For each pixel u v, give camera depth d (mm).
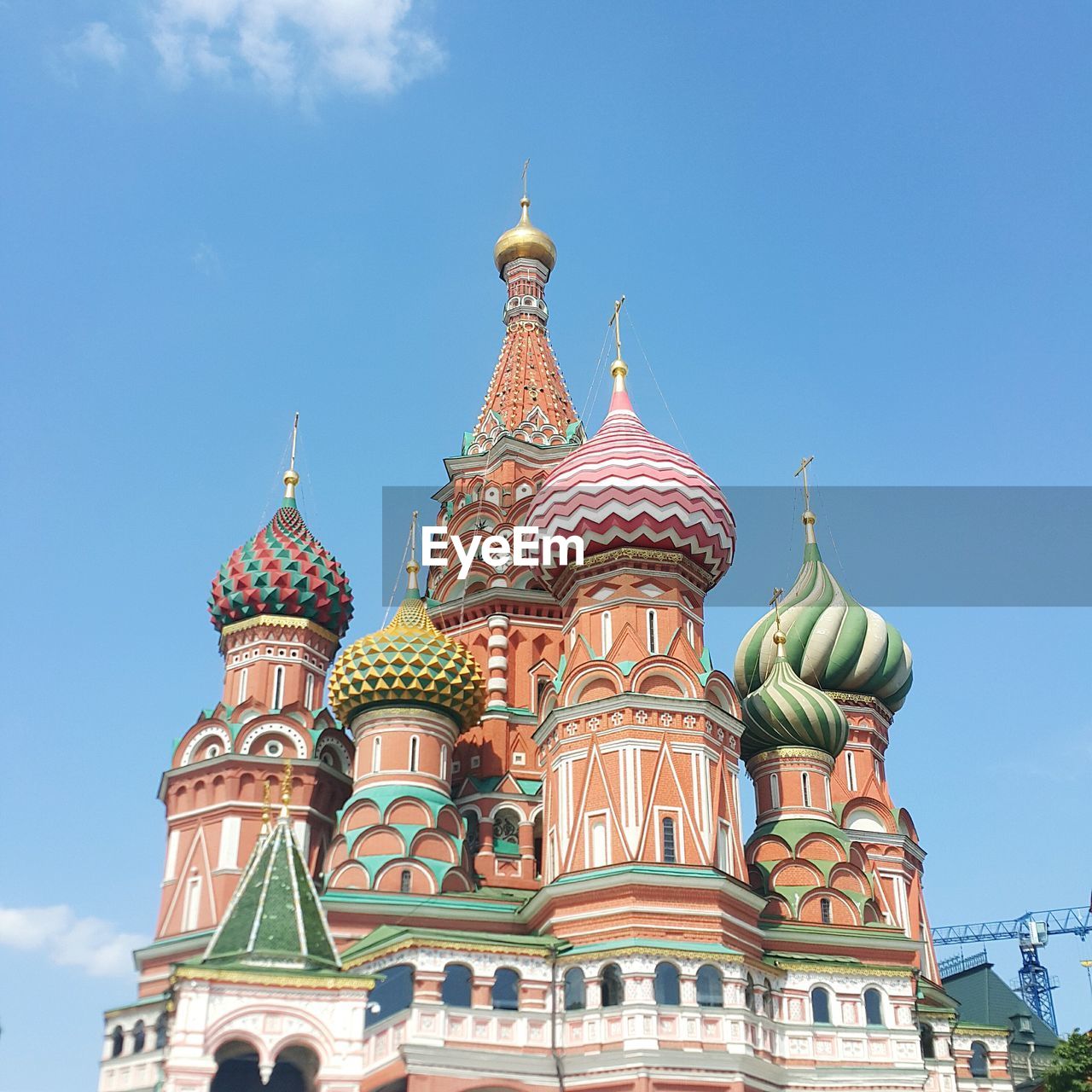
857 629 72312
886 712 73750
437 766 60594
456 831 59438
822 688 72062
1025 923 137750
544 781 58938
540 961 52188
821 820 62219
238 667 66250
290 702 65125
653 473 60312
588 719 56781
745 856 61125
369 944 52938
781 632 71375
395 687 60531
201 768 62281
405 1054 48344
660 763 55500
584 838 55000
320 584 67125
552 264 83500
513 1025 50750
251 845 60594
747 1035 51594
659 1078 49500
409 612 63656
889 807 69812
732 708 59312
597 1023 50781
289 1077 43875
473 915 56562
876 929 58812
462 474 75000
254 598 66188
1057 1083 50875
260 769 61969
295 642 66375
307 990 41250
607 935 52500
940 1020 61062
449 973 50875
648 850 53812
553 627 68625
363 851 57562
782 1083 52812
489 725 65250
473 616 68938
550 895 53969
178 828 62250
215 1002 40406
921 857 71188
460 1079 48750
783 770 63344
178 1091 39000
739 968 52281
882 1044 55094
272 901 43781
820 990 55656
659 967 51625
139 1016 52688
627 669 57000
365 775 60156
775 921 57938
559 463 71875
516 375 77750
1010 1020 78500
